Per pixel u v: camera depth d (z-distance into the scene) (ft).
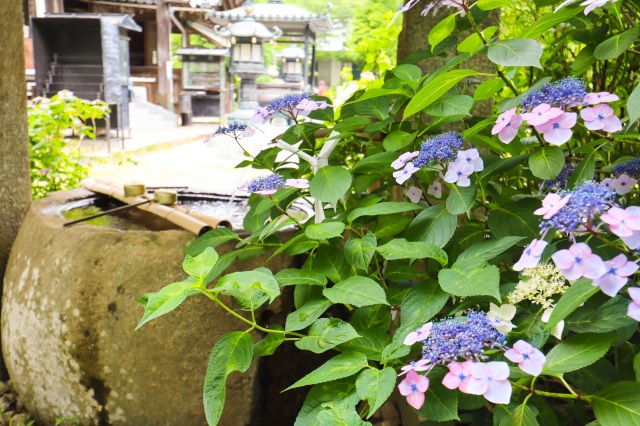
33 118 15.11
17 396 8.98
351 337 4.52
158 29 63.00
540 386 6.10
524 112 4.42
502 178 6.98
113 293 7.28
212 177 27.32
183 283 4.53
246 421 7.62
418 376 3.80
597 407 3.64
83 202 10.28
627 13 6.17
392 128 6.59
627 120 5.34
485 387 3.41
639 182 5.03
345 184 5.47
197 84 60.80
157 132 50.24
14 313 8.25
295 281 5.09
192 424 7.44
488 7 5.09
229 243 7.38
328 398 4.56
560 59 8.13
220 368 4.66
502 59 4.58
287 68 61.11
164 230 7.96
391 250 4.73
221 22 52.95
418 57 6.81
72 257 7.51
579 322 4.14
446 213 5.14
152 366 7.27
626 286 4.39
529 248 3.53
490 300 4.62
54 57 42.96
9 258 9.18
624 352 5.11
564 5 4.44
